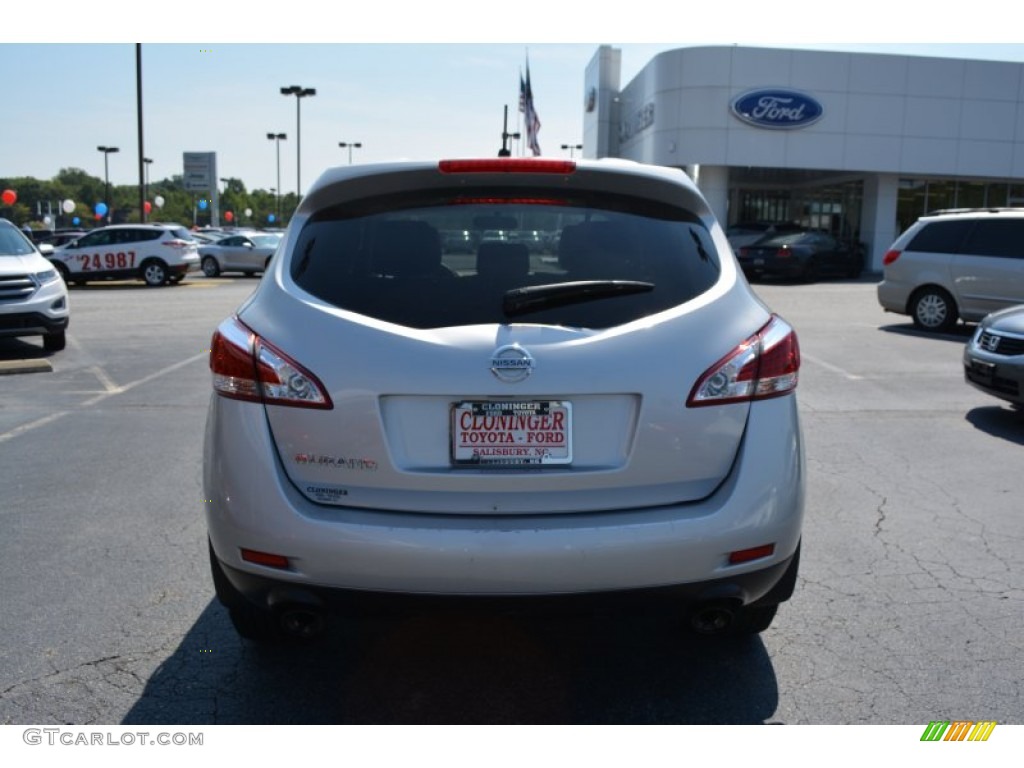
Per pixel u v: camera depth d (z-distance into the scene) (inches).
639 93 1315.2
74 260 975.0
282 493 101.7
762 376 106.0
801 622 141.8
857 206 1266.0
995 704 118.1
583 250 112.3
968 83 1168.8
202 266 1176.2
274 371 102.6
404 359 100.3
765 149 1154.0
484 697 120.1
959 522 189.3
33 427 275.6
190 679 124.0
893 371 375.2
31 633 136.7
